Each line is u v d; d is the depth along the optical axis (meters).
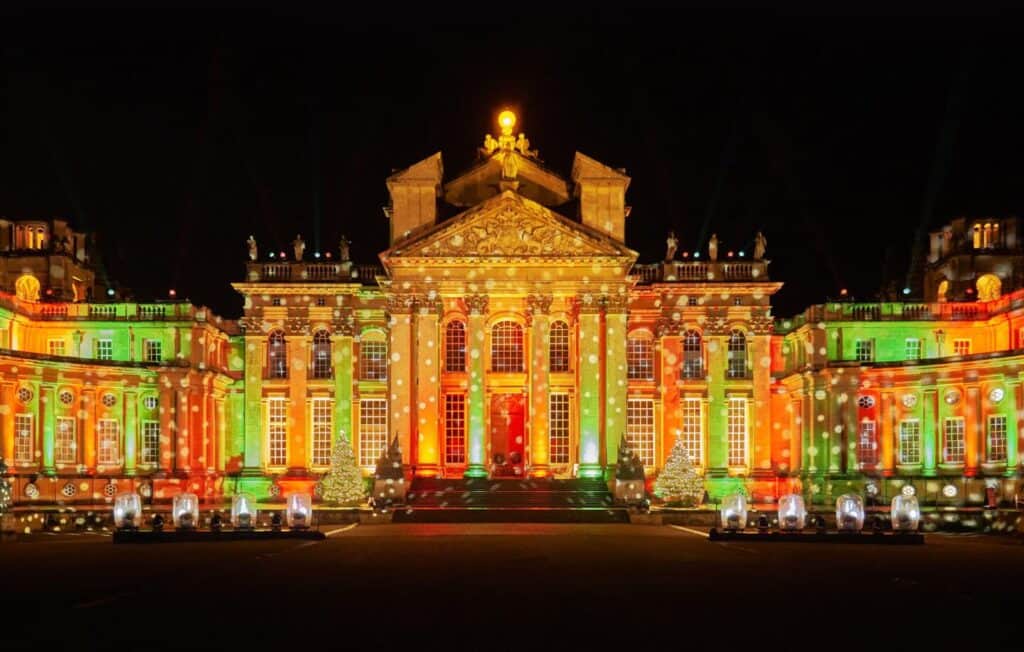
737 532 43.91
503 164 71.69
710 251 78.75
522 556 36.50
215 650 19.53
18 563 34.41
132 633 21.20
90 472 72.56
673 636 20.88
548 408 71.25
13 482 66.56
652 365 78.00
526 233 70.56
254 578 29.95
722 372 77.81
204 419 76.88
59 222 83.25
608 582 28.97
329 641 20.34
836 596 26.31
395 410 70.00
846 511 44.19
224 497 76.56
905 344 77.31
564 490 64.12
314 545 41.34
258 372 77.81
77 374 71.81
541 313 71.19
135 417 74.88
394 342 70.44
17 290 80.00
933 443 72.19
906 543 42.78
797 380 79.50
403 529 51.75
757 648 19.73
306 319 78.00
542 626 21.95
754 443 77.62
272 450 78.06
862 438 75.00
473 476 69.75
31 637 20.78
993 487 66.75
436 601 25.39
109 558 36.09
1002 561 35.22
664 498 64.50
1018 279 79.50
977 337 77.12
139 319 76.56
